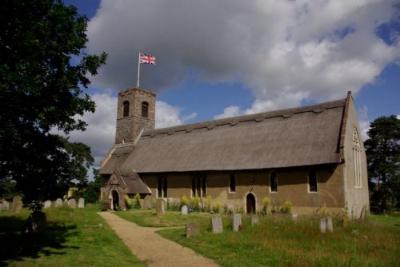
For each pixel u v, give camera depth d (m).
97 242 18.41
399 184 50.25
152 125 57.84
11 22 12.15
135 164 49.25
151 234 21.58
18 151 14.16
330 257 14.28
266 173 36.25
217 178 40.03
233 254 15.40
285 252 15.27
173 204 42.97
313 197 32.84
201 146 44.91
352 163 34.56
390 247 16.72
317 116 37.88
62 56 13.97
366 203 37.38
